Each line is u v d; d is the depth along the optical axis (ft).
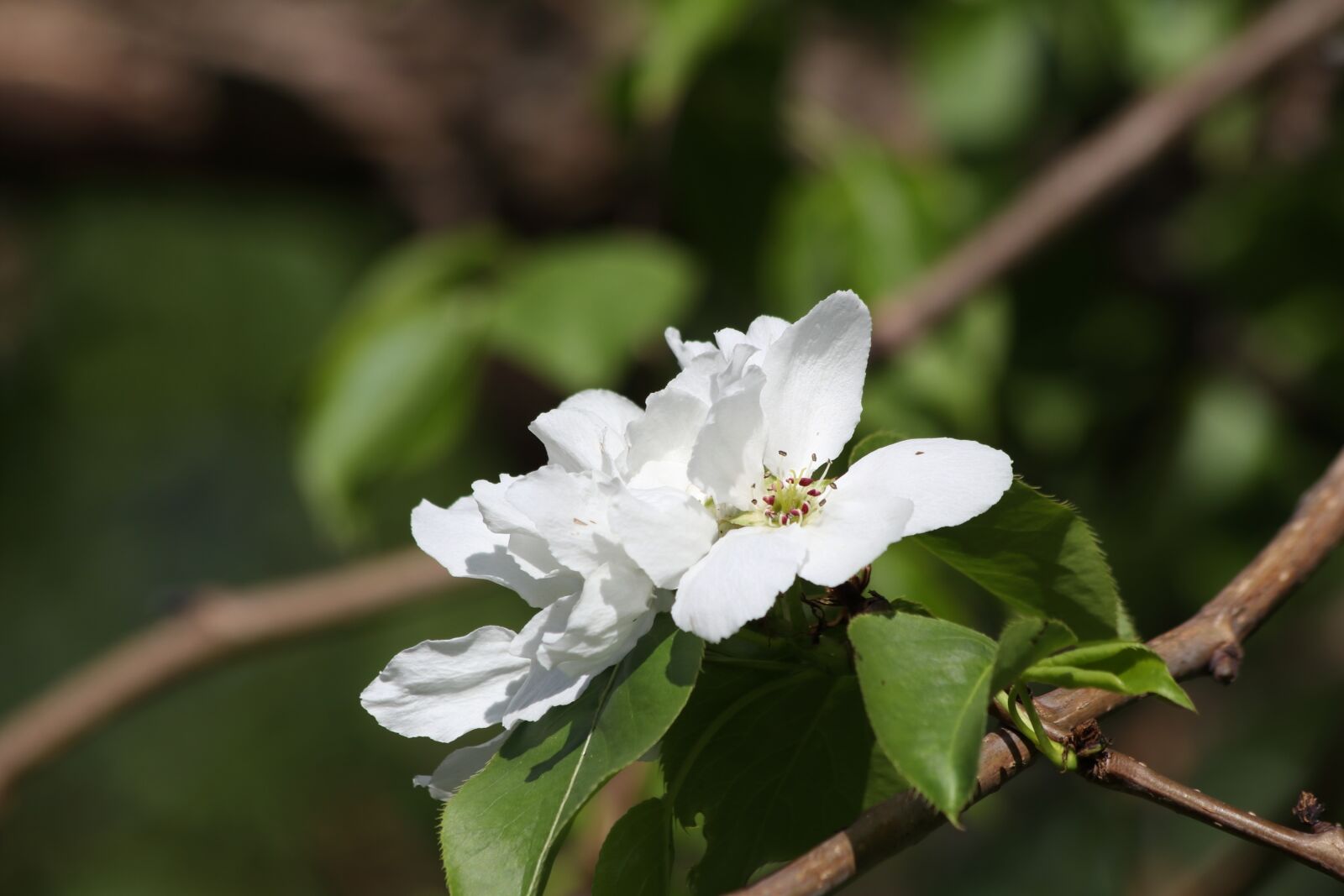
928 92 3.24
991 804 3.11
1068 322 3.37
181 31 3.85
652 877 1.96
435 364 2.81
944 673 1.90
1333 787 2.63
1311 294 3.29
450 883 1.91
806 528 1.93
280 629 2.91
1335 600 3.67
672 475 1.95
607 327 2.77
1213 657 2.02
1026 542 1.97
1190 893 2.53
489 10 4.10
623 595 1.93
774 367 1.96
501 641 1.97
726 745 1.98
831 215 3.00
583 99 3.94
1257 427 3.34
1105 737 1.97
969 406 2.85
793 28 3.05
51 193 4.11
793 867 1.91
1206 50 3.18
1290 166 3.28
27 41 3.71
